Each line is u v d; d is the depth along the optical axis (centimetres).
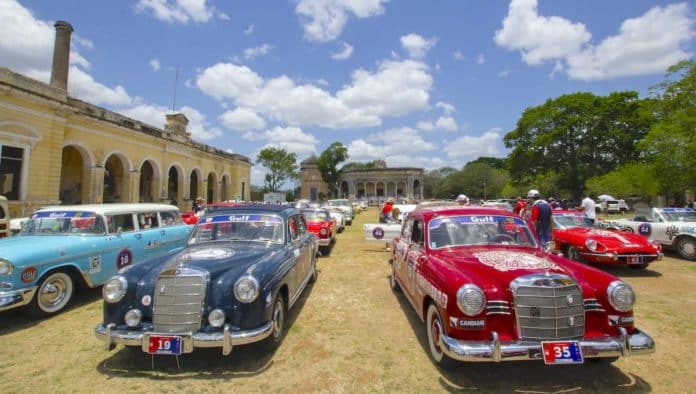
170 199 2545
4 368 376
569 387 335
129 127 2033
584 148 3844
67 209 638
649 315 528
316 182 7762
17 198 1376
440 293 352
